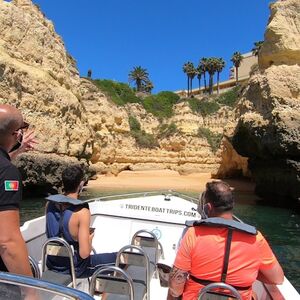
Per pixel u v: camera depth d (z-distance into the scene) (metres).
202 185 42.03
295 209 24.50
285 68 28.70
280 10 31.03
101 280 4.00
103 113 51.91
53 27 30.58
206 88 95.12
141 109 66.69
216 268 3.29
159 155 58.00
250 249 3.31
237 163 48.06
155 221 8.12
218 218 3.44
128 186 38.56
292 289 4.76
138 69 97.25
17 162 21.31
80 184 4.98
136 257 5.36
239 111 35.44
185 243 3.45
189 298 3.39
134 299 4.19
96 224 8.27
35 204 21.80
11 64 23.08
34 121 24.30
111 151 51.78
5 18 24.06
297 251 13.38
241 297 3.20
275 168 27.09
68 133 27.91
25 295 2.24
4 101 22.16
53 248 4.75
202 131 60.94
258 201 28.81
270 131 26.28
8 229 2.69
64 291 2.23
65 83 29.50
